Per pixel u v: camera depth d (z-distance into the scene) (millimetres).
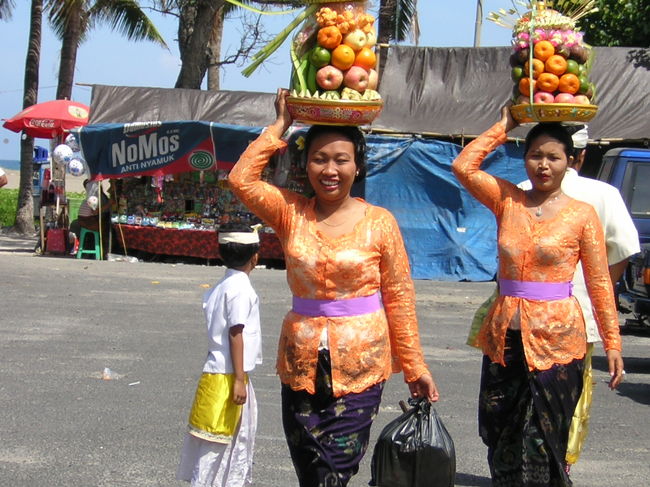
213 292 4824
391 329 4047
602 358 9977
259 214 4016
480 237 16875
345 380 3861
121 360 8547
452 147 16812
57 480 5293
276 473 5566
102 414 6688
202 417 4691
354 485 5504
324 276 3869
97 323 10516
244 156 3990
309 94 3896
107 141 17750
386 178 16859
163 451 5887
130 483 5281
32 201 26766
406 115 17609
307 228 3939
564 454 4477
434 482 4523
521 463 4512
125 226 18484
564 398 4430
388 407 7191
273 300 12898
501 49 18688
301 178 16250
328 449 3855
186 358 8742
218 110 19109
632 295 9711
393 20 22734
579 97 4402
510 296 4496
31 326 10172
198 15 22641
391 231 3967
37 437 6086
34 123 20547
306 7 4012
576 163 5301
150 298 12742
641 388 8461
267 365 8609
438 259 16906
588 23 20922
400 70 18562
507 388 4543
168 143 17672
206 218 18531
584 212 4477
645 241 12078
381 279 3998
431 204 16906
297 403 3934
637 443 6539
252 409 4836
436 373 8547
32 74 25781
